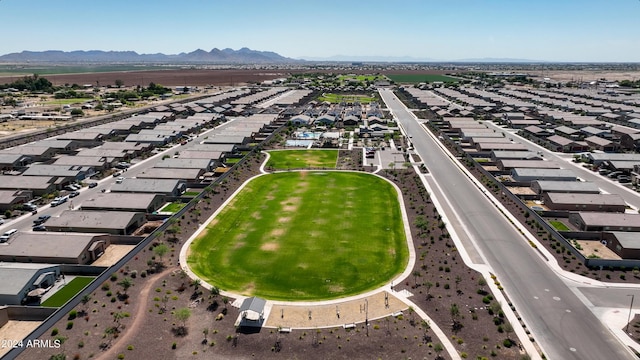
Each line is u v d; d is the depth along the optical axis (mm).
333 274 70688
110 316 57344
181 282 67250
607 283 67000
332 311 60125
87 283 66750
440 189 112875
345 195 109312
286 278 69500
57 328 54031
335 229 88438
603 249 78625
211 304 61562
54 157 138000
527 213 94438
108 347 51375
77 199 104188
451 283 67062
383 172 129375
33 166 118750
